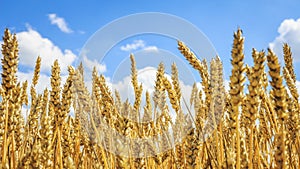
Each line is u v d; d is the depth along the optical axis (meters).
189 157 0.42
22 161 0.40
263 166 0.50
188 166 0.42
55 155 0.49
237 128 0.36
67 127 0.58
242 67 0.37
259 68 0.39
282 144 0.37
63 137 0.57
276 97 0.39
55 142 0.52
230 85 0.37
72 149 0.60
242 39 0.37
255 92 0.38
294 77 0.77
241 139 0.40
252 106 0.38
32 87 0.74
